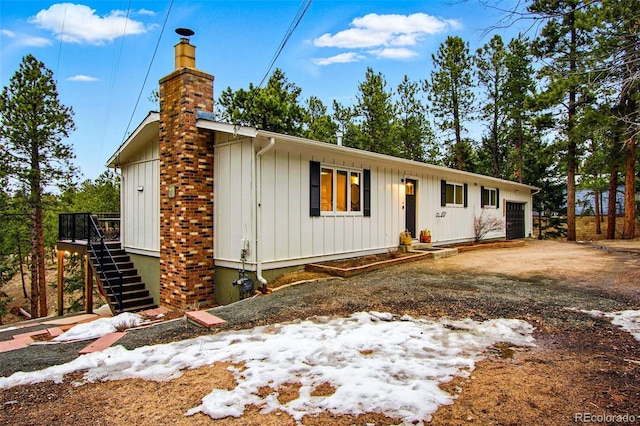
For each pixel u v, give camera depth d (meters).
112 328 6.20
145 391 3.32
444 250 11.71
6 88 16.31
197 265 8.37
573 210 18.00
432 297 6.32
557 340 4.23
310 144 8.23
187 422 2.77
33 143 16.61
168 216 8.64
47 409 3.09
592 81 4.45
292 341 4.35
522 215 20.34
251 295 7.64
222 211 8.48
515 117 21.80
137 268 10.50
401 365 3.58
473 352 3.90
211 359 3.94
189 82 8.29
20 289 26.52
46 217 22.64
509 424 2.59
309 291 6.99
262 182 7.84
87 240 10.94
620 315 5.07
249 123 16.41
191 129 8.29
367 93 21.81
